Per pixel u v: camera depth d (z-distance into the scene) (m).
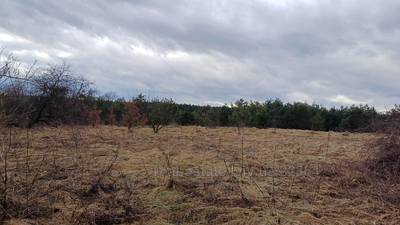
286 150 13.52
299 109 33.75
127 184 7.73
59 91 20.44
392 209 6.95
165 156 10.77
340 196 7.70
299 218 6.20
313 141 16.88
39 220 5.75
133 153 11.94
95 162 9.97
